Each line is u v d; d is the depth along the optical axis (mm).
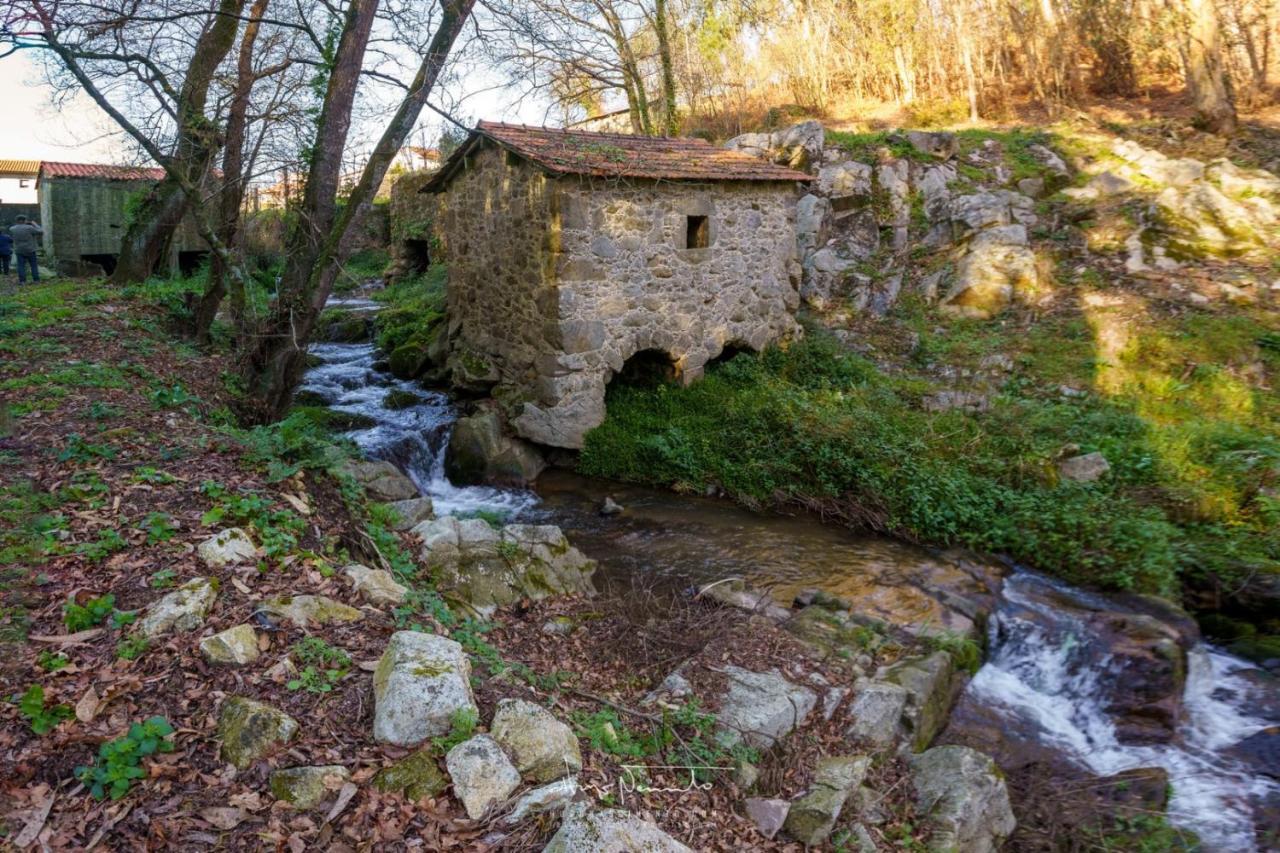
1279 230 11984
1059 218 13352
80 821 2744
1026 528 8023
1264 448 8742
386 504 7102
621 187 9742
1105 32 16391
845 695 5215
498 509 8953
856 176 14281
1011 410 10000
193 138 9180
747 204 11320
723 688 4977
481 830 3137
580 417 9992
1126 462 8820
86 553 4105
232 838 2834
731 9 17297
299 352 8125
